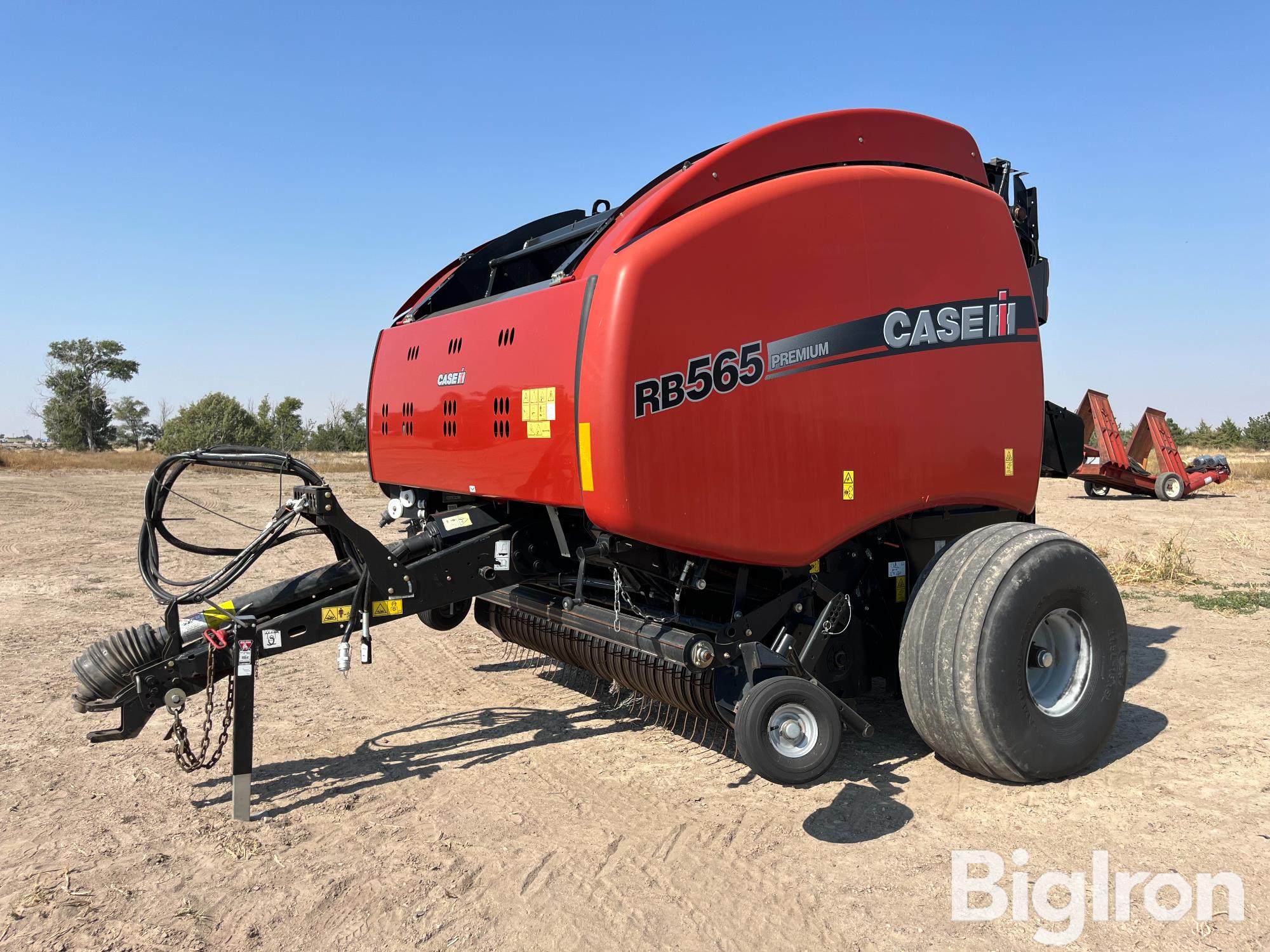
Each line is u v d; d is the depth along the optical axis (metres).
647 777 4.72
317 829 4.11
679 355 3.94
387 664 7.15
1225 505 19.66
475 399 4.95
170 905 3.43
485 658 7.34
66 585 10.29
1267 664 6.66
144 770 4.86
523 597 5.78
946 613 4.39
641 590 5.14
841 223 4.39
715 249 4.04
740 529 4.12
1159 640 7.40
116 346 83.56
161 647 4.23
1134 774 4.62
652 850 3.87
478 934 3.21
